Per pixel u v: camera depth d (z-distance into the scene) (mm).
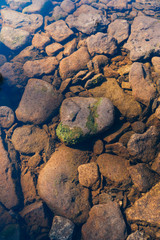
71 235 644
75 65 929
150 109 756
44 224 688
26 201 736
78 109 771
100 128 740
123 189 687
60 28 1077
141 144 700
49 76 953
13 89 940
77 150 762
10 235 659
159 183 666
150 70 862
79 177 717
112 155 740
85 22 1048
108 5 1165
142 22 993
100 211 653
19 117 875
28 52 1054
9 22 1196
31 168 792
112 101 806
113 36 1008
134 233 610
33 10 1213
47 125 861
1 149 807
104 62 924
